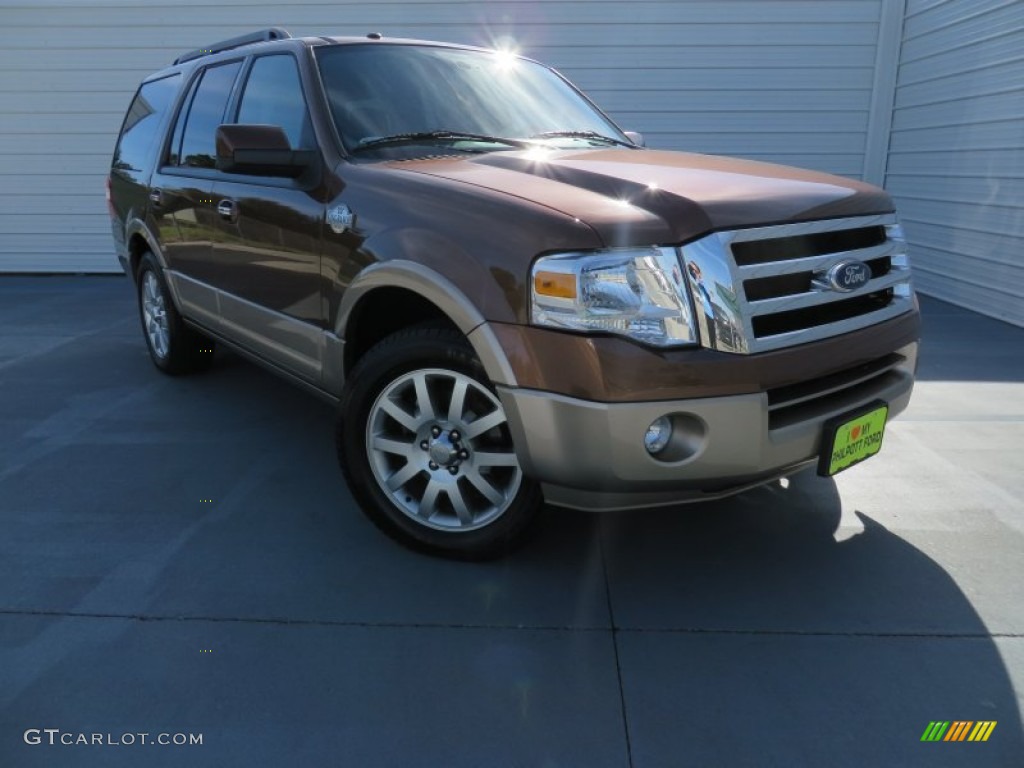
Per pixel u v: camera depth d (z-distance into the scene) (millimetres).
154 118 4758
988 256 6770
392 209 2639
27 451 3736
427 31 8320
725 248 2215
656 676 2158
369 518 2842
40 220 9250
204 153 3975
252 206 3350
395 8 8273
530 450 2295
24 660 2199
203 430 4031
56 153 9039
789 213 2373
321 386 3133
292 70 3354
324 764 1850
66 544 2844
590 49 8242
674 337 2168
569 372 2172
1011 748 1905
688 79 8266
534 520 2559
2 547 2820
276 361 3453
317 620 2396
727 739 1933
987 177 6734
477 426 2506
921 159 7793
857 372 2553
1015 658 2227
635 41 8195
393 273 2553
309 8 8336
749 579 2639
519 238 2264
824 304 2477
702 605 2488
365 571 2672
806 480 3410
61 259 9367
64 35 8633
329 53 3328
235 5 8414
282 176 3059
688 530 2973
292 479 3422
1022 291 6324
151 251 4633
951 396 4578
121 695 2068
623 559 2766
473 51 3811
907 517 3066
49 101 8867
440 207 2498
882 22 8016
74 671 2156
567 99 3885
